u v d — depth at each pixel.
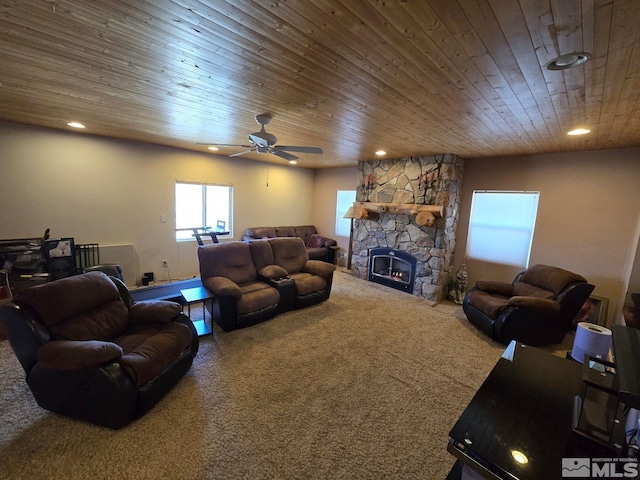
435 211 4.34
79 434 1.75
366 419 1.96
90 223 4.16
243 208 6.12
